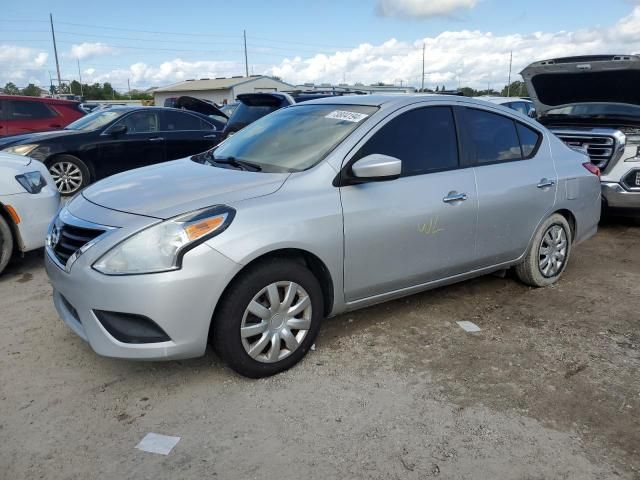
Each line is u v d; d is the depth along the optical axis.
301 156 3.52
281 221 3.07
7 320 4.02
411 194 3.64
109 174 9.05
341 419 2.85
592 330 3.96
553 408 2.98
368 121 3.63
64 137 8.62
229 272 2.90
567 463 2.55
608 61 6.44
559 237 4.80
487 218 4.11
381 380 3.24
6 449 2.61
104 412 2.90
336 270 3.36
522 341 3.77
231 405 2.97
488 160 4.20
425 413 2.92
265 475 2.45
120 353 2.88
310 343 3.37
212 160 3.96
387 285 3.67
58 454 2.58
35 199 4.98
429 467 2.51
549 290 4.77
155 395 3.06
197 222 2.87
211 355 3.50
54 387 3.13
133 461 2.54
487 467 2.52
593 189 5.05
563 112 7.66
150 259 2.80
